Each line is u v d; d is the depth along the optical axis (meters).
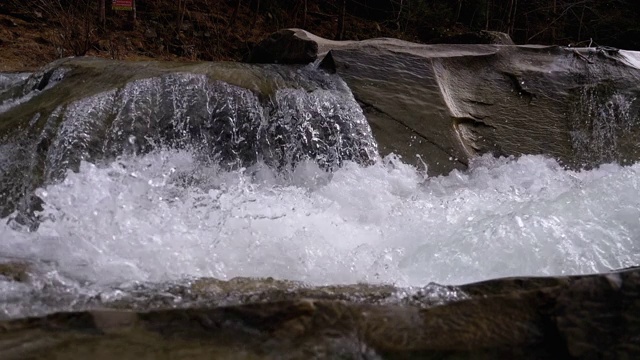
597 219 4.07
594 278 2.63
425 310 2.68
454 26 13.73
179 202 4.16
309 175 5.29
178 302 2.85
